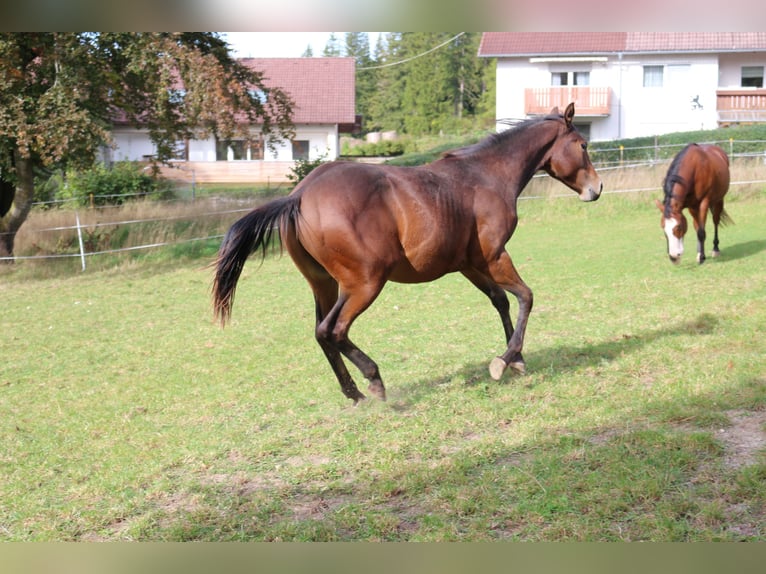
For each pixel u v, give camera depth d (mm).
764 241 13266
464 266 6305
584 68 35750
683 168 11039
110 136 15102
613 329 8047
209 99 15422
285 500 4582
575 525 3902
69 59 14992
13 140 15422
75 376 8094
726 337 7199
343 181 5520
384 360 7734
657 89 35281
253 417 6238
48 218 18688
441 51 64125
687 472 4375
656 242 14328
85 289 13906
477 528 3979
